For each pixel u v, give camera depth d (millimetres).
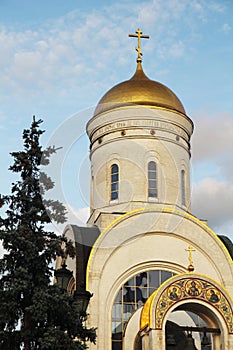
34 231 23938
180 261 32906
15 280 22109
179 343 31531
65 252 24203
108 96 38250
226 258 33250
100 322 30453
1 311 22047
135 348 30188
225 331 26688
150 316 26094
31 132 25469
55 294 22391
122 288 31828
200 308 27500
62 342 21672
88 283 30844
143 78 39969
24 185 24516
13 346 22562
